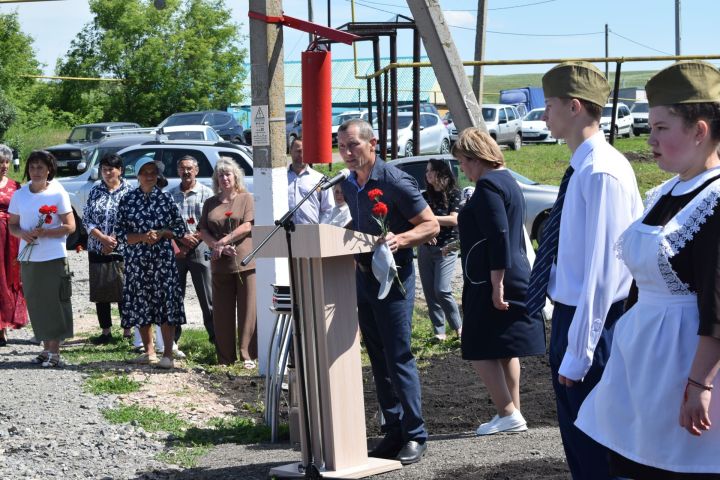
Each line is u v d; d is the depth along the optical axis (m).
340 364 5.39
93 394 7.82
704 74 3.33
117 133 26.00
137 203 8.72
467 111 9.66
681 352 3.30
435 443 6.22
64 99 49.72
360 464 5.48
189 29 48.94
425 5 9.53
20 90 50.50
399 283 5.41
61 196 8.95
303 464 5.38
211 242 8.98
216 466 5.85
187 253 9.59
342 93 50.38
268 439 6.67
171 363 8.79
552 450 5.55
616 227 3.86
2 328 9.96
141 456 6.15
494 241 5.78
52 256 8.88
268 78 8.28
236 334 9.66
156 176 8.77
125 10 49.03
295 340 5.23
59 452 6.19
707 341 3.18
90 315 12.13
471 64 11.22
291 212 5.14
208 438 6.65
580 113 4.05
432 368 8.77
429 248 9.41
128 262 8.77
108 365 8.91
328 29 7.98
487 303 5.93
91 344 10.21
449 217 9.15
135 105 48.66
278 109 8.37
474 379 8.27
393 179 5.54
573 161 4.05
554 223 4.14
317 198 9.04
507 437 6.08
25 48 51.03
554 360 4.13
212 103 49.44
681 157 3.37
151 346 9.04
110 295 10.01
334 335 5.36
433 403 7.54
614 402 3.50
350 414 5.45
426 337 9.95
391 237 5.32
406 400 5.60
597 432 3.58
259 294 8.59
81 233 18.55
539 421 6.78
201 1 49.31
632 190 3.92
